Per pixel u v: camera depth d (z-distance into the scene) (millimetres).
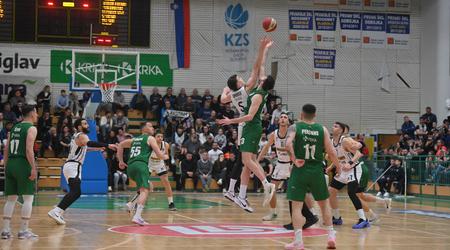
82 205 16188
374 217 12539
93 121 21062
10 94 24750
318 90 29125
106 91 23266
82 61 23547
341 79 29375
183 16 27719
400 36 29875
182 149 23594
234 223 12047
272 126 25891
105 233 10047
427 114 27469
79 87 23516
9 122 22328
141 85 27156
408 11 29938
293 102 28906
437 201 20141
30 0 25953
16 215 12828
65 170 11422
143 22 27016
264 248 8500
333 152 8469
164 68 27500
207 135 24297
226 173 23031
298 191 8406
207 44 28062
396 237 10203
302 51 29047
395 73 29781
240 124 10477
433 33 29172
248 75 28266
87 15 26422
